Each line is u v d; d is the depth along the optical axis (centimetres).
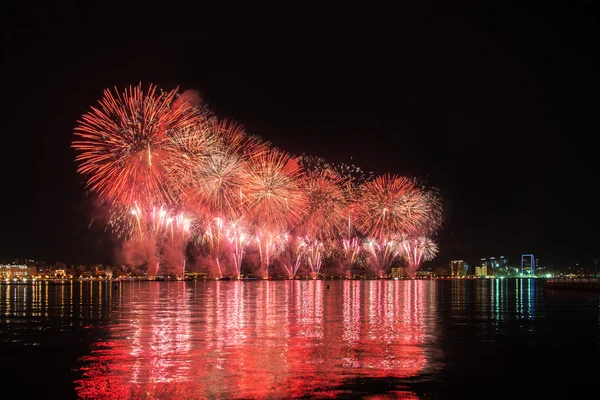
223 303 6981
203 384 2291
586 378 2462
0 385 2302
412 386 2291
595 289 12231
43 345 3247
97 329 4012
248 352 2981
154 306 6431
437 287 16712
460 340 3488
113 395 2152
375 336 3628
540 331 3991
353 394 2161
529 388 2291
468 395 2184
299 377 2411
